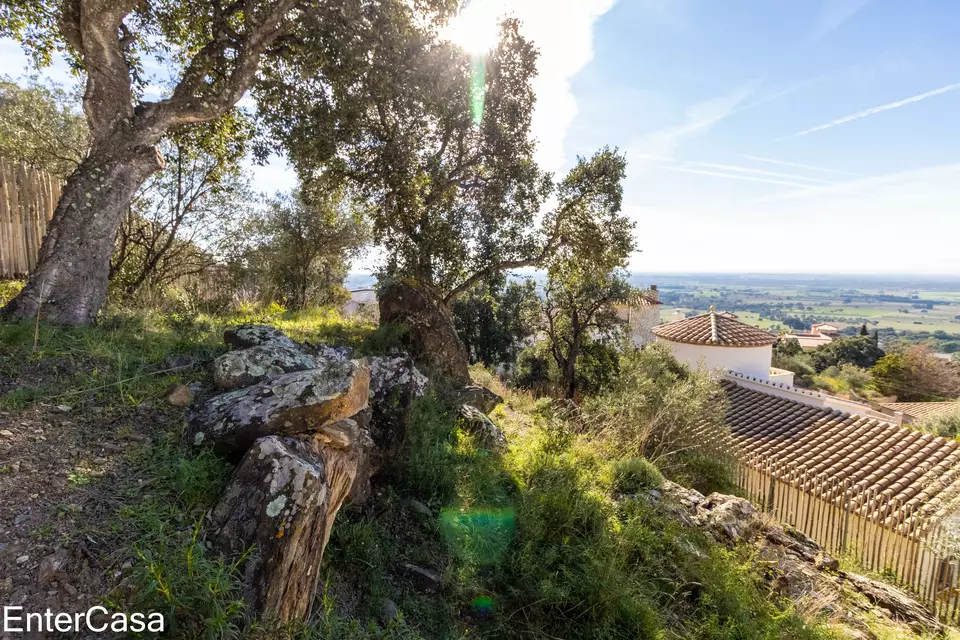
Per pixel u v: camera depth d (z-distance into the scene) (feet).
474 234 25.67
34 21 19.19
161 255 26.68
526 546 11.96
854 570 23.52
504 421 25.48
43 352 12.06
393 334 23.17
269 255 33.53
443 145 24.90
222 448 9.20
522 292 55.26
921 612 17.99
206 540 7.18
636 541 14.01
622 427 27.50
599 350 52.37
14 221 21.65
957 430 58.44
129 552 6.81
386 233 25.81
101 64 15.55
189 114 17.30
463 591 10.75
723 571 13.97
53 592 6.12
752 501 30.55
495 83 25.09
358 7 18.16
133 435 9.78
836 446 34.09
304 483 7.65
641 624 10.98
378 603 9.62
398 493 13.66
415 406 16.48
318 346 20.13
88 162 16.06
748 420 40.52
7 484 7.64
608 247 28.17
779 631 12.23
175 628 5.69
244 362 12.39
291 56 19.63
